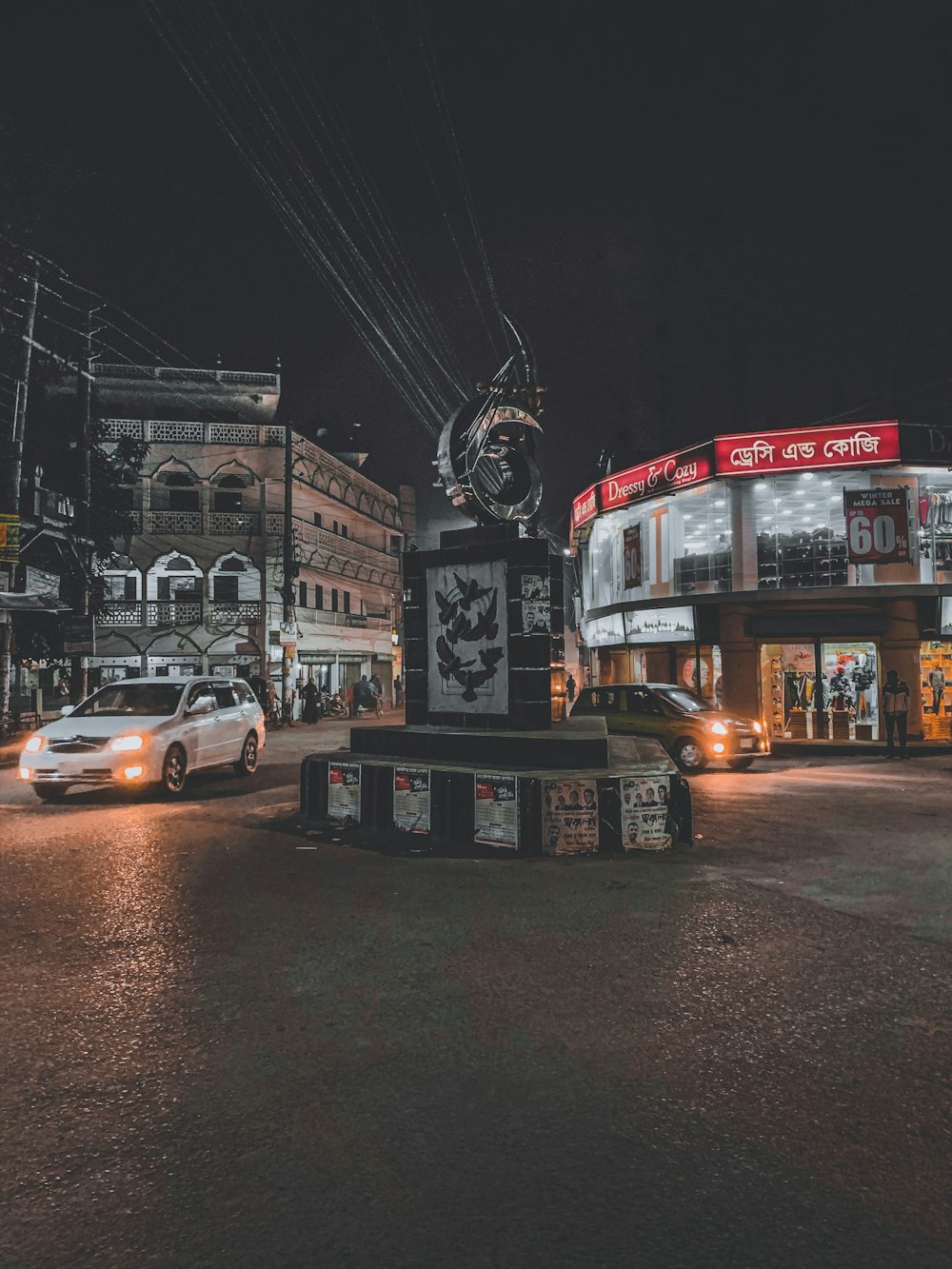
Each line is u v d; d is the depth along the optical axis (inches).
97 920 218.8
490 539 383.2
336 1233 93.0
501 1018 154.3
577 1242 90.8
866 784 503.5
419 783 335.0
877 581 823.7
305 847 313.7
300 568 1590.8
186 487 1496.1
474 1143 111.4
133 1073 133.0
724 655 865.5
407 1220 95.0
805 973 177.5
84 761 428.5
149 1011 158.1
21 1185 102.7
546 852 299.1
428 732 365.1
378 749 390.9
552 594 366.6
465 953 191.5
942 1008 158.4
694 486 874.1
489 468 389.1
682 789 314.7
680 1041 143.6
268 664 1491.1
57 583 992.2
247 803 434.3
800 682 869.2
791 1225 93.7
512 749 337.1
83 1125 117.0
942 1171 104.5
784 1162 106.4
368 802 352.8
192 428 1505.9
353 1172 104.9
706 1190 100.5
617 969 180.2
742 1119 117.6
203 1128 116.0
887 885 252.7
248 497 1528.1
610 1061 136.0
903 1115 118.6
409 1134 114.0
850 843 320.8
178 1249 90.5
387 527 2058.3
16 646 955.3
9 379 837.8
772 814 390.6
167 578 1471.5
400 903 234.4
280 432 1547.7
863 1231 92.6
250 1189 101.4
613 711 632.4
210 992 167.8
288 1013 156.9
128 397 1533.0
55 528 914.7
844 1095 124.6
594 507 1055.6
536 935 204.8
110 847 316.5
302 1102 123.0
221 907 230.7
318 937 203.6
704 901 235.9
